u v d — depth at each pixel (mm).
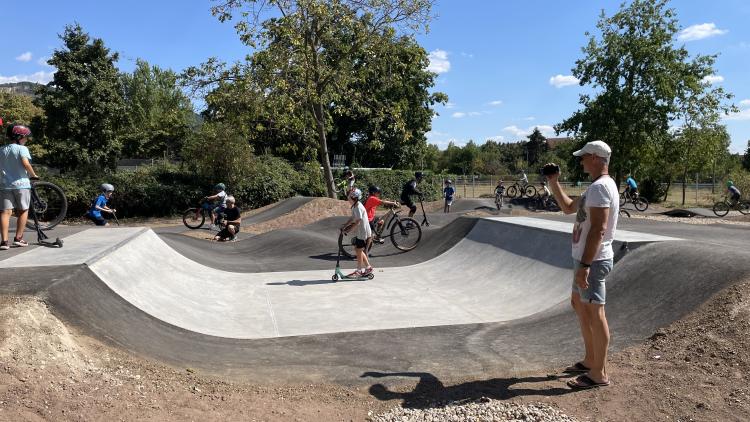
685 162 29828
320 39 19688
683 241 6141
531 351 4605
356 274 8523
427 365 4352
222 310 6469
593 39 29125
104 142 25891
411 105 37281
